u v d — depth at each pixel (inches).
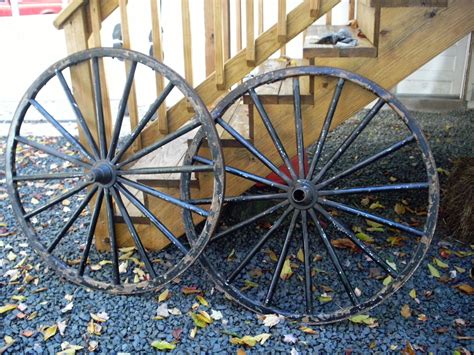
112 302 101.3
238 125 114.3
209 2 136.6
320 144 91.7
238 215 128.1
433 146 174.9
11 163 104.0
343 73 89.0
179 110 103.0
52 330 92.7
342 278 91.9
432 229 87.0
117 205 102.9
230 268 111.1
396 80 93.2
